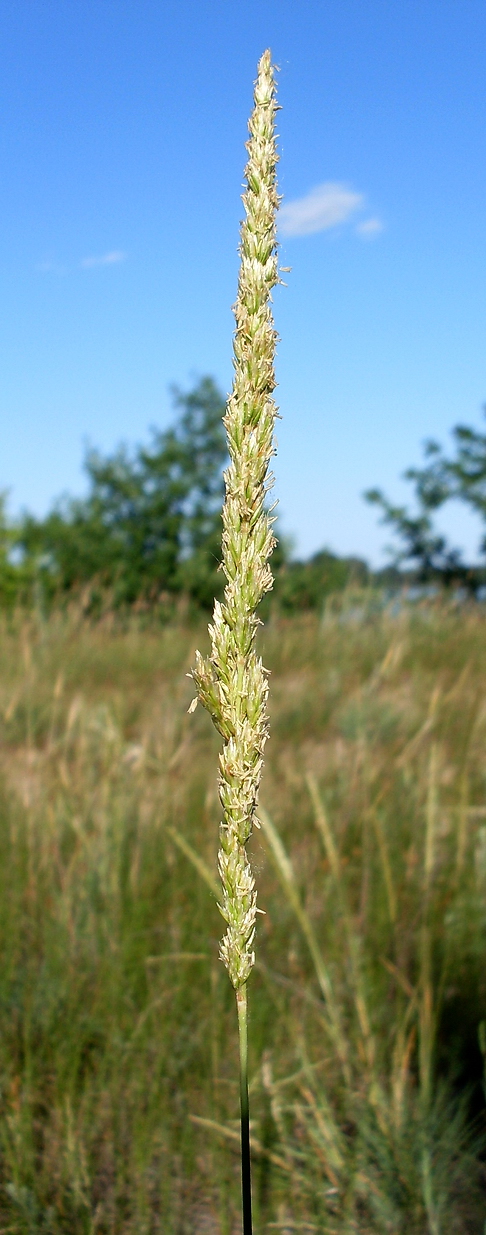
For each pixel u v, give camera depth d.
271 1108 2.54
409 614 10.14
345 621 10.40
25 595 17.59
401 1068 2.63
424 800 4.21
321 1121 2.41
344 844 3.98
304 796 4.53
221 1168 2.35
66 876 3.59
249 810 1.18
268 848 3.22
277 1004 2.94
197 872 3.80
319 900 3.58
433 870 3.60
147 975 3.06
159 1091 2.61
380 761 4.81
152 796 4.48
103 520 20.88
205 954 3.15
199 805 4.47
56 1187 2.37
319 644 9.48
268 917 3.53
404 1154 2.32
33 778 4.93
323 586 15.36
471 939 3.23
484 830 3.78
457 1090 2.71
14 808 4.27
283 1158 2.43
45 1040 2.81
